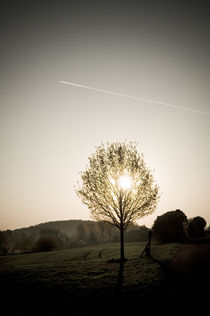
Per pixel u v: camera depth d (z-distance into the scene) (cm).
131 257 2702
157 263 1952
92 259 3064
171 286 1280
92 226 13650
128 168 2634
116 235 8438
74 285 1539
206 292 1134
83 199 2662
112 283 1497
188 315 948
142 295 1213
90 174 2680
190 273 1436
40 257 4084
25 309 1223
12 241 14638
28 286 1606
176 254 2212
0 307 1282
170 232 4678
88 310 1123
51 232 11000
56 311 1156
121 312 1055
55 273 1964
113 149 2758
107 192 2595
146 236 6575
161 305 1069
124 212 2564
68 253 4247
